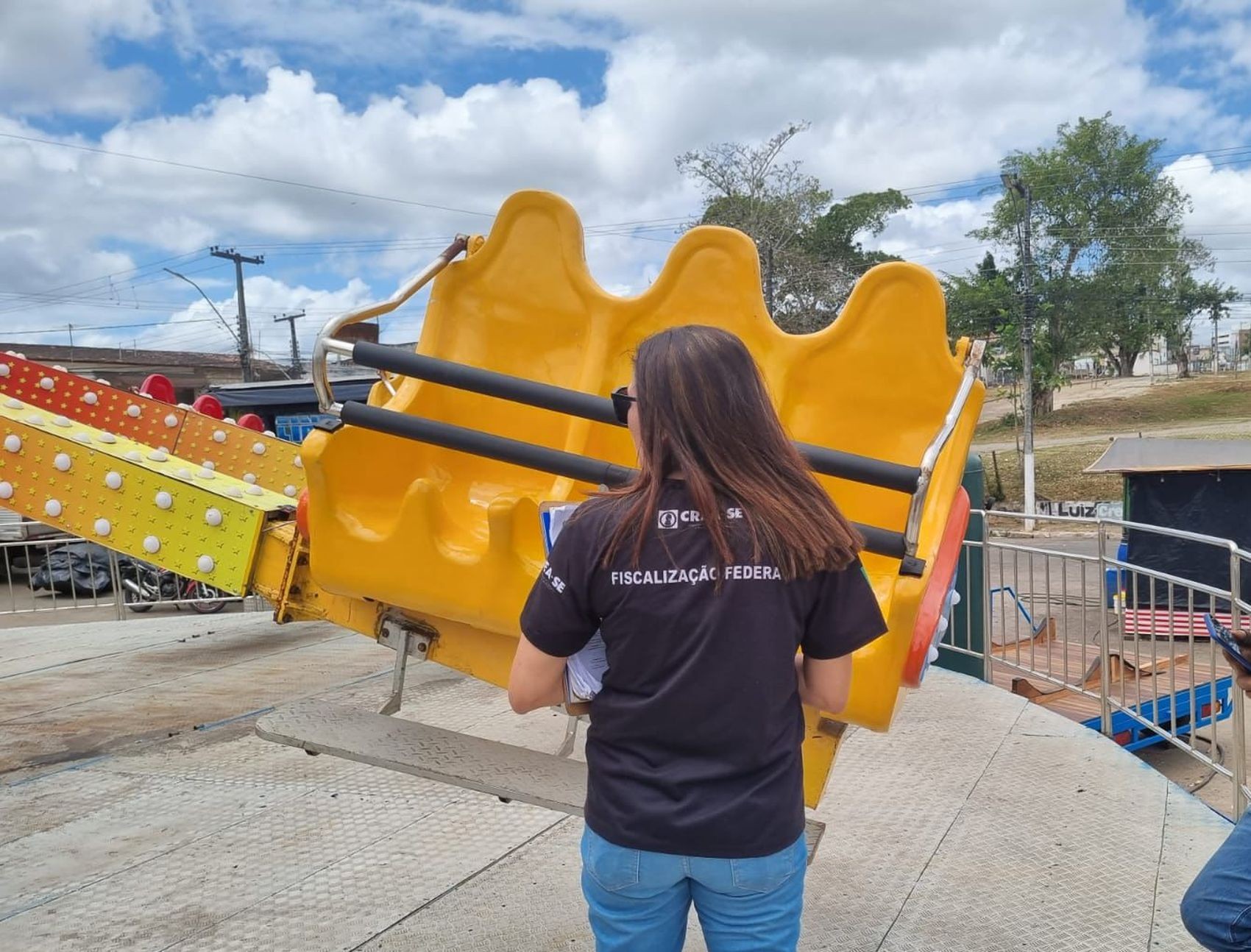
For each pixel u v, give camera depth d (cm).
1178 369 5628
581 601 158
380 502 304
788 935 162
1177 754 802
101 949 286
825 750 261
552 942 291
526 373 318
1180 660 815
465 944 290
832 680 169
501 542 268
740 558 153
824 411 287
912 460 278
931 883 332
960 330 4816
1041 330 4722
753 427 159
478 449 242
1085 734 490
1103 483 3731
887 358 280
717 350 161
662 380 159
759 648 153
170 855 348
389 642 323
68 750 466
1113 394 5306
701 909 163
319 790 408
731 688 152
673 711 153
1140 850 357
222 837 363
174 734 488
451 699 542
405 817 380
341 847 354
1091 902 318
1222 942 202
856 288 282
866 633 164
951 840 366
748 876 154
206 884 326
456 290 323
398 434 252
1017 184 3472
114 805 395
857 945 293
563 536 161
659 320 304
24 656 671
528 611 163
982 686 583
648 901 160
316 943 290
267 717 297
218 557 425
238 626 769
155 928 298
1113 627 977
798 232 3591
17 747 470
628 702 157
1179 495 1365
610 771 159
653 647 153
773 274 3453
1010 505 3634
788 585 157
